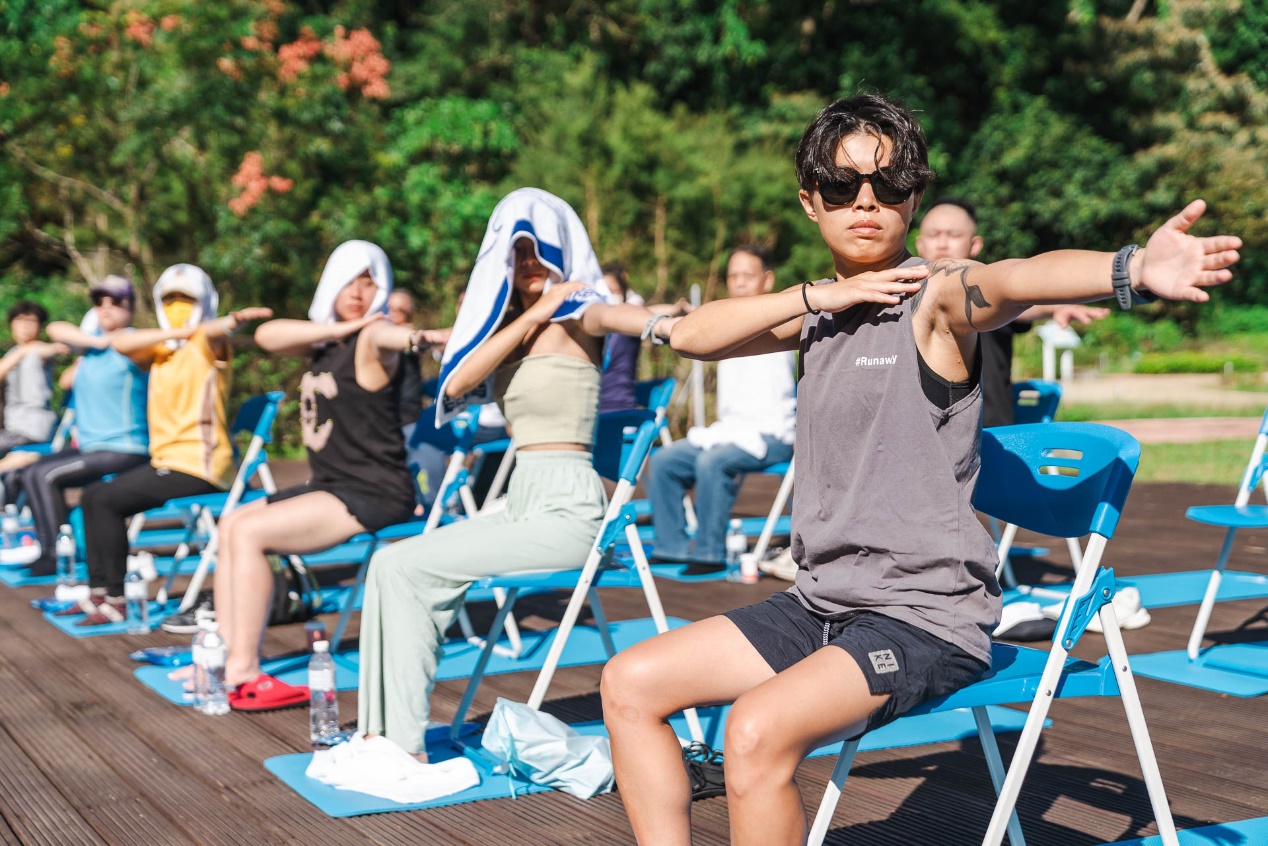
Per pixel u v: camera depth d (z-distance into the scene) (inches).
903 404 84.2
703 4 831.1
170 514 359.6
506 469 234.1
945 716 151.8
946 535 83.7
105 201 551.8
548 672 133.4
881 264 90.0
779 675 79.3
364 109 596.7
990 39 908.0
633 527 131.7
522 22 826.2
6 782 133.3
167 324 217.0
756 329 88.7
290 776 132.6
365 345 163.5
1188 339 945.5
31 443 324.2
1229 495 371.6
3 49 513.7
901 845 111.0
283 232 539.5
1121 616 201.5
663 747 84.7
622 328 133.3
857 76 852.0
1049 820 116.5
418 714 131.6
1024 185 913.5
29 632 217.6
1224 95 953.5
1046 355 748.6
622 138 679.7
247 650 164.1
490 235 142.8
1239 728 146.1
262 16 550.0
